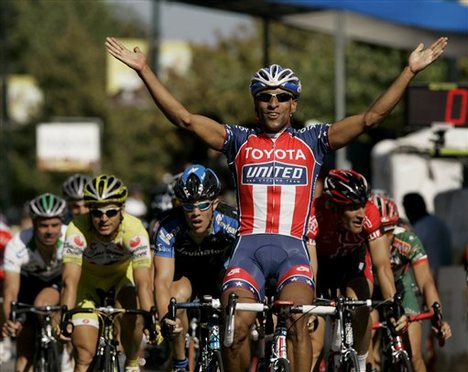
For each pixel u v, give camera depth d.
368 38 43.09
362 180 18.56
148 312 18.14
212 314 17.97
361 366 19.50
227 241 19.30
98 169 85.19
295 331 16.97
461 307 26.36
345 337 17.50
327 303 17.78
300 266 17.27
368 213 19.34
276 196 17.48
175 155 114.12
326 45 77.69
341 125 17.44
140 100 95.56
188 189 18.23
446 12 35.94
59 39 126.94
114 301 21.00
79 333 19.47
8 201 97.38
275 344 16.53
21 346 22.92
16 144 121.00
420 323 21.59
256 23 92.31
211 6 38.09
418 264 21.56
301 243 17.58
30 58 134.50
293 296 16.84
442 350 26.23
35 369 22.00
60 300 20.62
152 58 104.31
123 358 19.88
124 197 19.33
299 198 17.53
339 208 18.62
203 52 97.50
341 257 19.86
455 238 31.95
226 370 17.41
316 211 19.52
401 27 38.50
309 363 17.02
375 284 21.62
